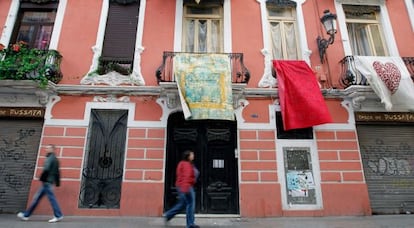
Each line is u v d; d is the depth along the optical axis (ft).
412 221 22.21
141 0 30.17
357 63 27.63
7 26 28.60
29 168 25.16
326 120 25.50
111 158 25.81
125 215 23.98
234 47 29.01
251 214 24.49
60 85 26.55
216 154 26.68
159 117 26.61
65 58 27.78
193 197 18.81
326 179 25.79
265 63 28.68
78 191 24.38
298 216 24.68
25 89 25.68
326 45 28.71
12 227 18.69
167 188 25.34
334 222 22.09
